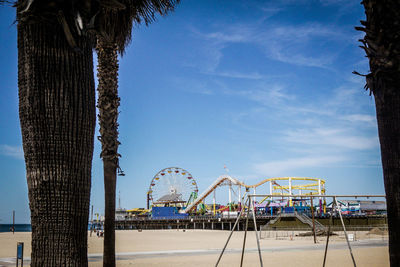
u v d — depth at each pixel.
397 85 5.34
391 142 5.26
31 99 4.15
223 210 102.00
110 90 11.77
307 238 42.62
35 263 3.98
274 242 37.00
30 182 4.12
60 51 4.20
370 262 17.84
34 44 4.18
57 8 4.10
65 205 4.07
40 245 3.99
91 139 4.47
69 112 4.20
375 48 5.55
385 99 5.41
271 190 86.06
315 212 76.25
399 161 5.16
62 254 3.98
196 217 95.94
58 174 4.08
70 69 4.26
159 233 75.38
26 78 4.21
